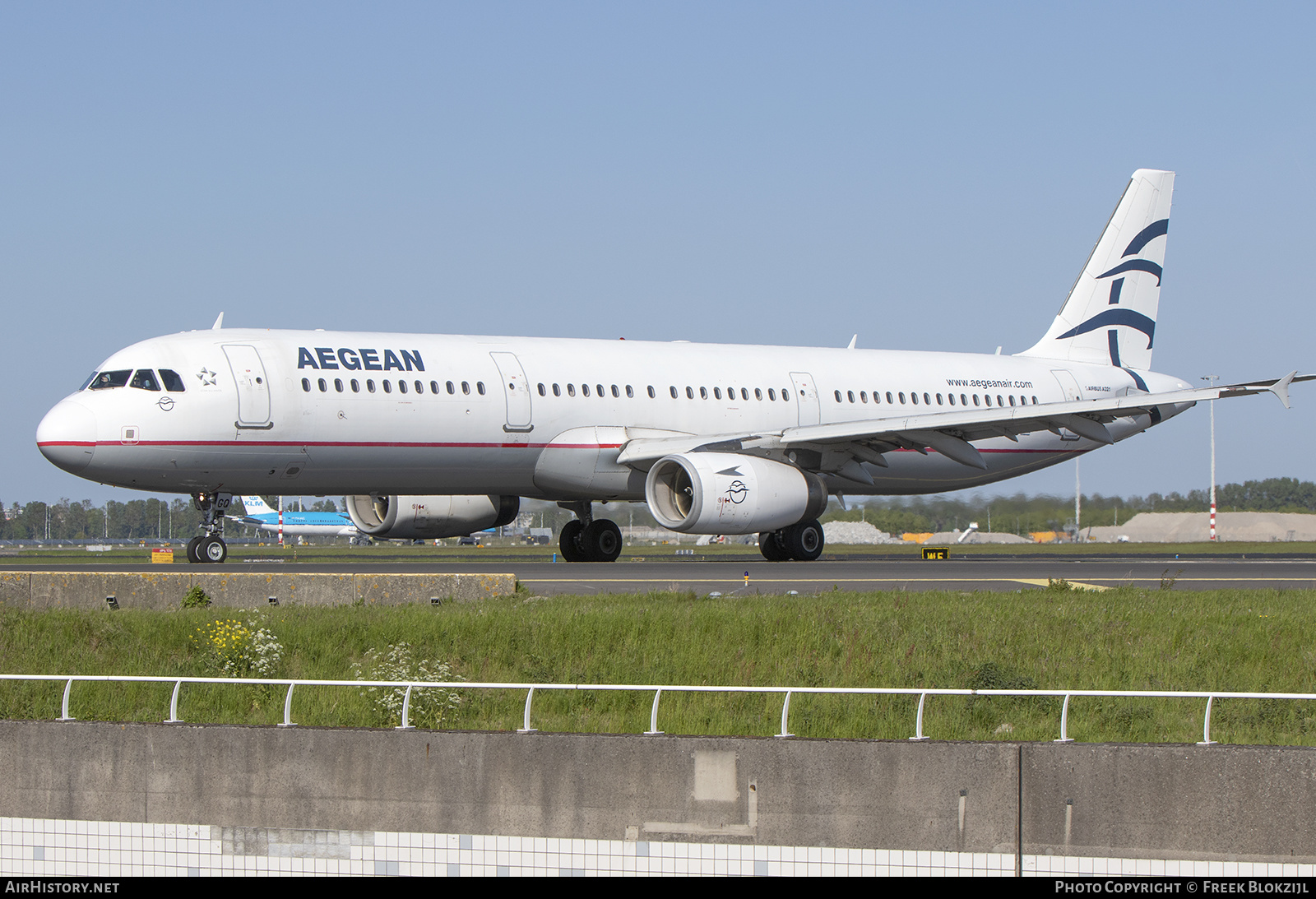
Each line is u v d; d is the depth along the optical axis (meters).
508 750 22.03
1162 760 20.61
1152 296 88.38
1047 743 21.11
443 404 63.06
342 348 62.44
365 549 135.75
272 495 63.41
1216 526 147.25
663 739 21.66
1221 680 31.59
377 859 22.41
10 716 30.69
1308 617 38.47
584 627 35.75
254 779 22.78
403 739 22.34
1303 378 61.03
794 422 73.19
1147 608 41.34
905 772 21.11
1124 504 143.50
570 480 66.94
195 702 30.89
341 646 35.72
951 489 81.25
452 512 73.44
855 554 100.75
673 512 64.25
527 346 67.56
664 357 71.06
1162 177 88.00
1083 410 64.50
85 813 23.19
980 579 54.75
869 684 31.41
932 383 78.50
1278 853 20.23
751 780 21.44
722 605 40.88
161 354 59.44
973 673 31.62
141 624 38.75
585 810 21.81
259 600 47.03
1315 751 20.23
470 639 35.47
